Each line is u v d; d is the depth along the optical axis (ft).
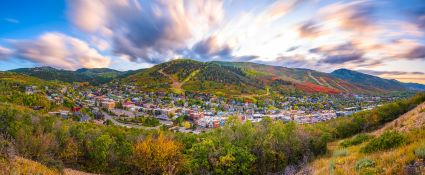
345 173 34.99
